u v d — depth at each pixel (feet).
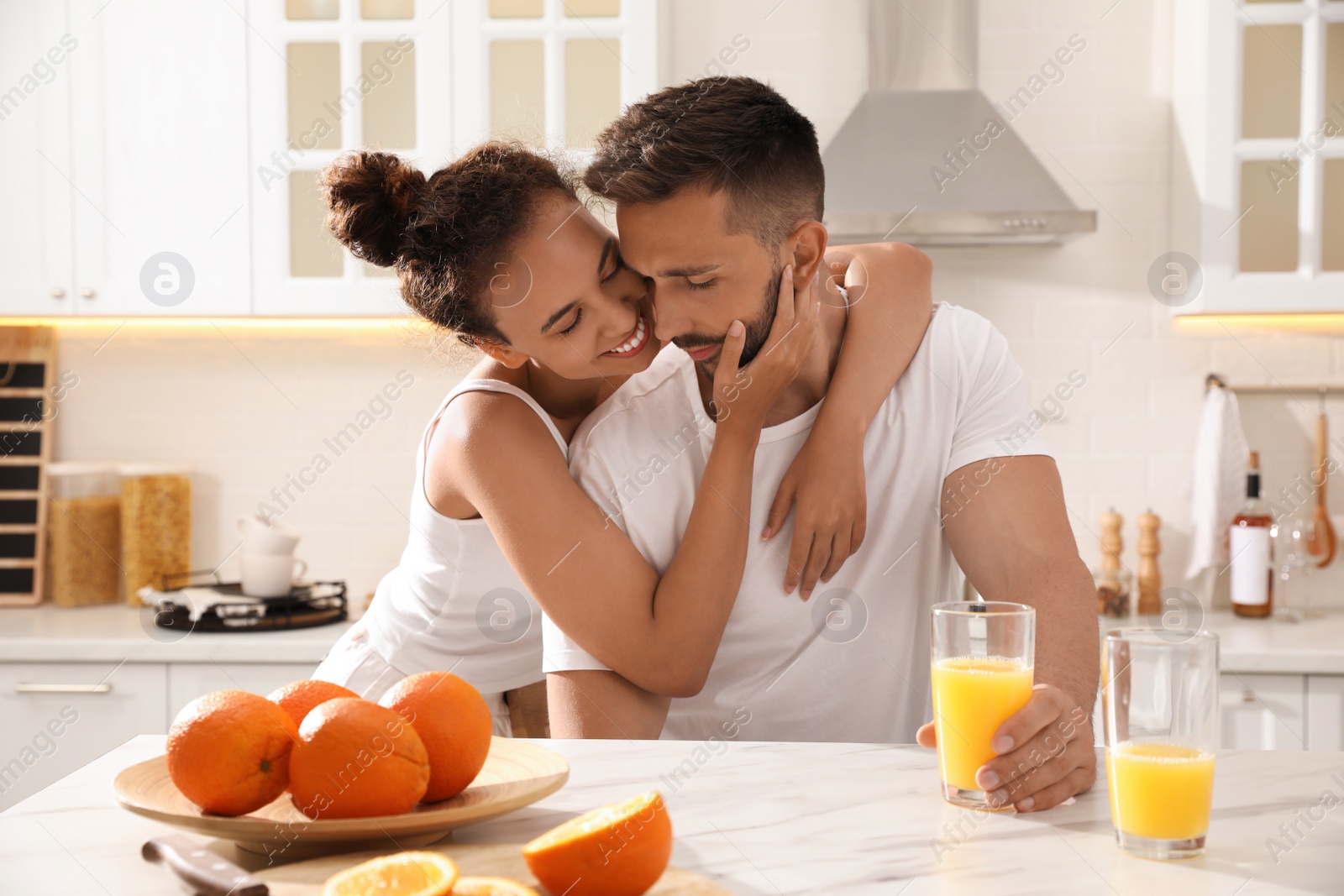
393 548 8.90
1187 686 2.21
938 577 4.01
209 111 7.82
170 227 7.86
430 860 1.97
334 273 7.89
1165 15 8.46
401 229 3.70
